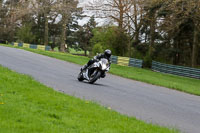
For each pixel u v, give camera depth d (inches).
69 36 5374.0
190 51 2999.5
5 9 5260.8
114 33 2785.4
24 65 1141.7
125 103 631.2
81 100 553.6
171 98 832.9
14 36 5059.1
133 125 417.4
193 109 681.6
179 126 488.1
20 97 486.6
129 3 2578.7
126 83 1107.3
